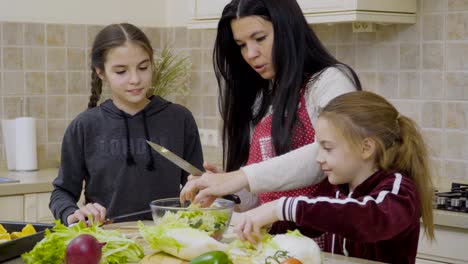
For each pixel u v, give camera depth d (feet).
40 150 13.84
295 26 6.86
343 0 10.80
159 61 14.21
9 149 13.34
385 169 6.11
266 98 7.48
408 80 11.68
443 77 11.30
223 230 6.35
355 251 6.41
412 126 6.27
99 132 8.60
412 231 6.04
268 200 7.27
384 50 11.91
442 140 11.39
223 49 7.50
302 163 6.45
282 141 6.86
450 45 11.20
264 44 6.98
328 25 12.57
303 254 5.48
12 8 13.44
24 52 13.57
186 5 14.75
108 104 8.73
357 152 6.10
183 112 9.03
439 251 9.64
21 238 6.09
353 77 6.93
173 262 5.81
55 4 13.85
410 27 11.60
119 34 8.38
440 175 11.43
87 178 8.70
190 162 9.07
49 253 5.55
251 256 5.68
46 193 12.17
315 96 6.79
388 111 6.22
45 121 13.85
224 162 7.86
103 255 5.64
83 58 14.17
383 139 6.09
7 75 13.43
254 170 6.44
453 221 9.34
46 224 7.06
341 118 6.08
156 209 6.39
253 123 7.64
